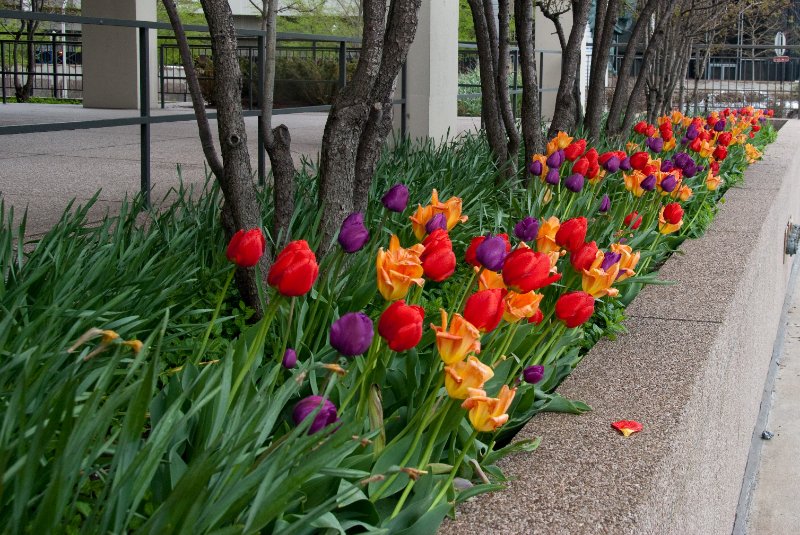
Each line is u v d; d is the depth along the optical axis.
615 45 20.84
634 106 9.83
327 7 19.22
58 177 8.27
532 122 6.72
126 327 2.58
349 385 2.60
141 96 6.25
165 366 2.96
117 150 10.79
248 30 7.01
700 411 3.09
